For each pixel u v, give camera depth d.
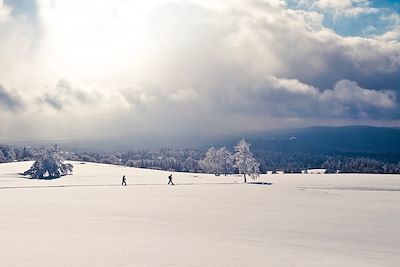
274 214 33.31
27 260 12.67
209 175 140.00
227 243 18.25
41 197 46.31
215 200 45.78
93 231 20.67
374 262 15.17
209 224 26.20
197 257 14.09
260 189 70.62
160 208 35.59
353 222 29.70
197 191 62.09
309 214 34.12
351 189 84.88
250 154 108.69
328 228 26.28
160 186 76.69
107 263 12.48
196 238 19.61
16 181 89.94
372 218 32.62
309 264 13.81
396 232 25.34
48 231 20.05
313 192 68.44
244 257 14.48
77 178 101.25
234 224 26.61
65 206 35.38
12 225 22.16
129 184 85.06
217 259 13.85
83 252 14.28
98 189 65.31
